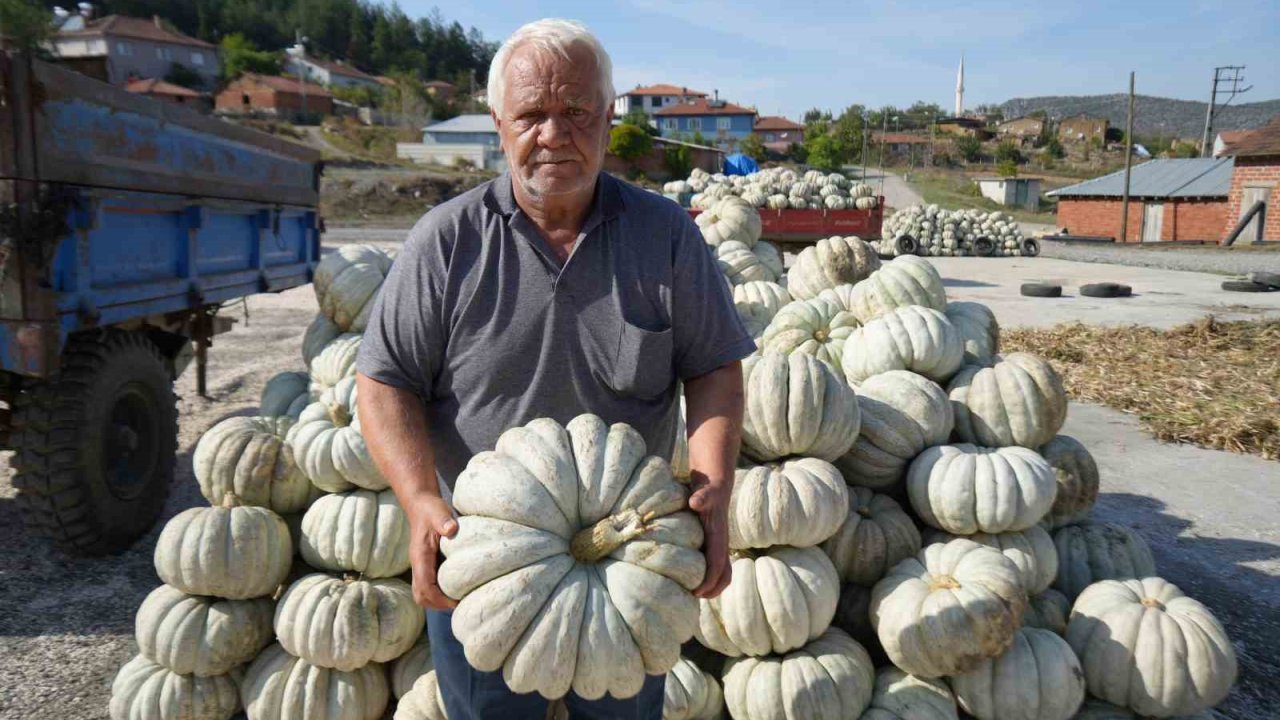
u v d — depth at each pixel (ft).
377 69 458.09
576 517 7.00
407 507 7.29
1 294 14.08
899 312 14.53
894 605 10.89
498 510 6.84
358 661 11.05
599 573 6.81
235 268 22.27
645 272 7.45
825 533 11.05
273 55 365.40
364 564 11.84
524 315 7.43
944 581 10.75
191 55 323.78
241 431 12.91
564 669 6.54
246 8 430.61
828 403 11.92
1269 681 12.98
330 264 18.61
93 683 12.87
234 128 21.18
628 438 7.23
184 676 11.38
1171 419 26.58
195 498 20.43
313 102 284.41
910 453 12.78
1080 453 13.74
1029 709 10.50
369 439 7.64
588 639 6.54
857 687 10.72
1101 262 83.25
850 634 12.03
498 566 6.67
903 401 12.90
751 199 65.41
